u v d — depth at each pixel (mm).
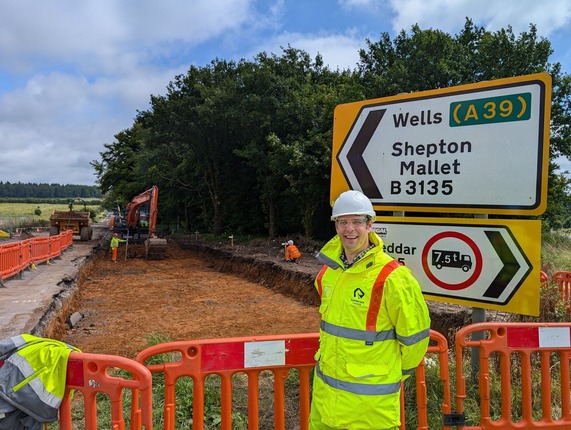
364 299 2303
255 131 26203
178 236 36938
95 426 2480
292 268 14797
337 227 2488
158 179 37719
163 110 29281
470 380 4137
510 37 16812
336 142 4379
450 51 17141
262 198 27875
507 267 3490
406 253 3979
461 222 3697
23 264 13016
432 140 3814
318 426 2480
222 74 30250
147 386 2385
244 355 2822
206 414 4156
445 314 7977
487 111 3557
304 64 29609
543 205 3346
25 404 2355
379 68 19734
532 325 3252
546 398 3293
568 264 13531
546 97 3316
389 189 4055
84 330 9328
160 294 13617
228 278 17281
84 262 17203
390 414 2242
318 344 2924
